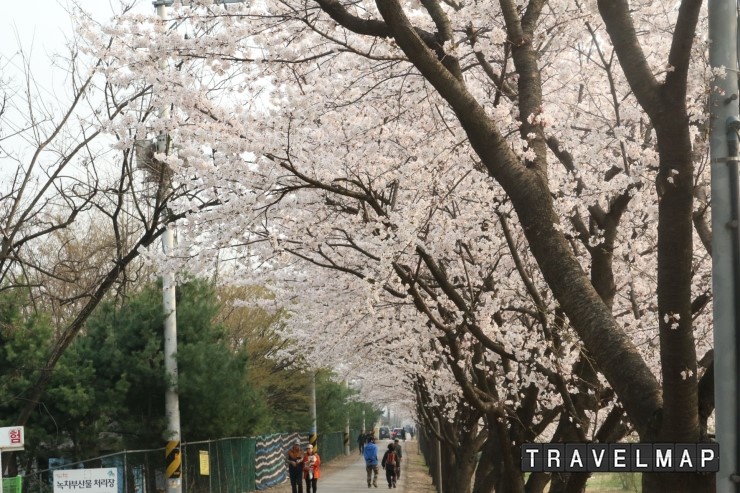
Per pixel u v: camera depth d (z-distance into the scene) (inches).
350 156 400.2
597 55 462.6
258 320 1235.9
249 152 361.4
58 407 737.6
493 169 234.7
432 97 410.9
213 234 426.3
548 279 223.5
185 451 876.0
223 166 377.4
